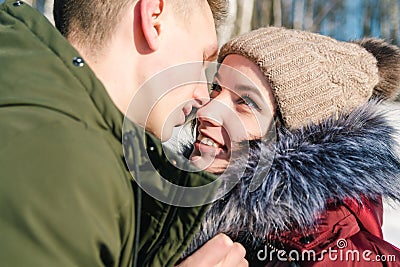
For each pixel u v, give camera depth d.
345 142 1.41
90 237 0.88
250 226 1.34
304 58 1.55
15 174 0.85
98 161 0.93
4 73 0.98
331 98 1.56
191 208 1.06
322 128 1.47
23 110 0.92
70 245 0.86
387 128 1.48
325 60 1.58
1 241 0.82
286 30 1.64
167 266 1.06
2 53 1.04
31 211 0.84
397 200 1.42
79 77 1.01
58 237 0.85
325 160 1.38
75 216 0.87
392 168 1.41
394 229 2.74
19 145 0.87
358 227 1.41
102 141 0.96
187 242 1.06
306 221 1.33
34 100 0.94
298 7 10.30
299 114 1.53
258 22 8.21
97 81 1.02
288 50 1.55
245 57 1.57
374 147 1.42
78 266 0.87
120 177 0.97
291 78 1.53
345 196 1.37
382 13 11.23
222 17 1.49
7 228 0.83
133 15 1.17
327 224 1.38
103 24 1.17
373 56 1.70
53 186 0.87
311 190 1.33
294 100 1.52
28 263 0.82
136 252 1.01
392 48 1.75
